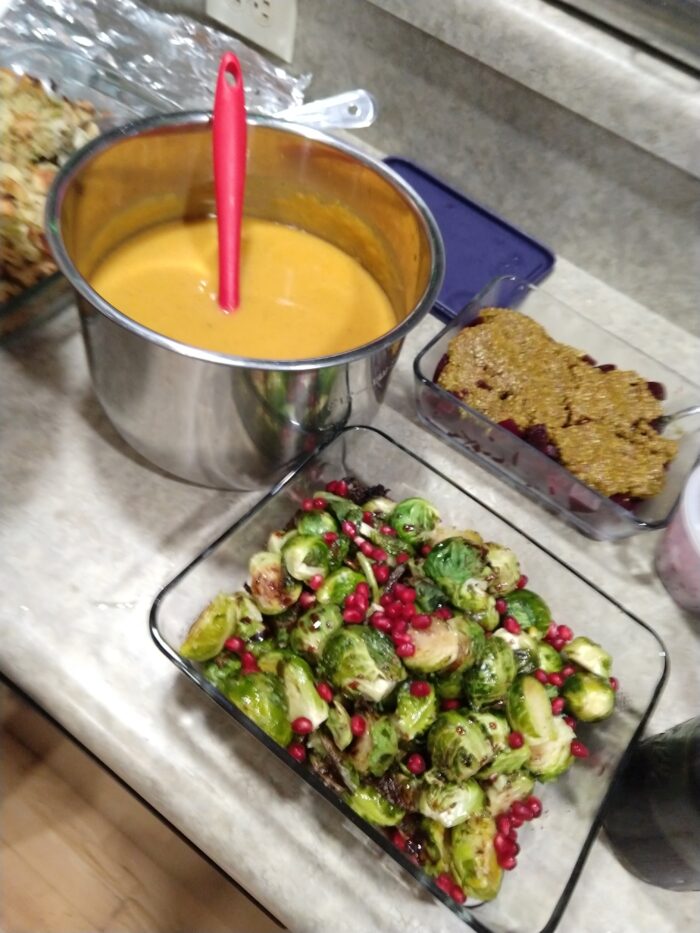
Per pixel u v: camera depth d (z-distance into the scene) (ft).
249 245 2.27
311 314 2.17
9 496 1.95
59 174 1.77
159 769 1.65
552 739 1.66
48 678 1.72
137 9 2.87
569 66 2.28
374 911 1.56
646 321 2.73
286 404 1.69
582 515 2.17
